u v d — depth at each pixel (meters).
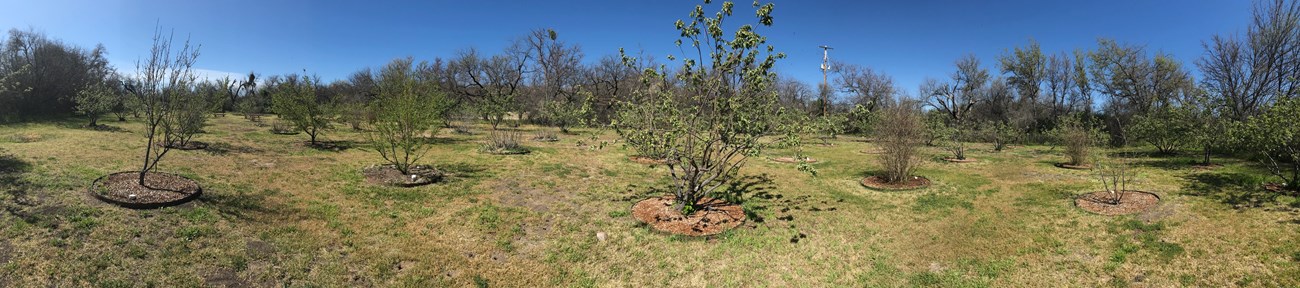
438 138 16.91
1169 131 11.36
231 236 4.64
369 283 4.09
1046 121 28.62
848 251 5.35
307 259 4.37
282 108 12.88
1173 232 5.41
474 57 38.75
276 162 9.24
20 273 3.50
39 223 4.31
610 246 5.32
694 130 6.00
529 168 10.23
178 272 3.82
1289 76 13.17
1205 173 9.67
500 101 22.89
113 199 5.00
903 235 5.92
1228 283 4.08
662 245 5.37
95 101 16.44
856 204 7.54
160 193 5.49
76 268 3.67
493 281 4.35
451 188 7.71
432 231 5.52
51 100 20.70
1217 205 6.50
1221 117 10.21
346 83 45.25
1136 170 10.52
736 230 5.89
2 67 17.58
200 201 5.56
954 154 15.25
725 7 5.43
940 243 5.59
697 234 5.68
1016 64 29.30
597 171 10.26
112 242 4.15
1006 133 18.33
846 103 34.62
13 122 15.55
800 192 8.45
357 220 5.67
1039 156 15.33
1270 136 7.08
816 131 5.76
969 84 31.50
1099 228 5.80
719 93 5.87
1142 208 6.54
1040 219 6.42
